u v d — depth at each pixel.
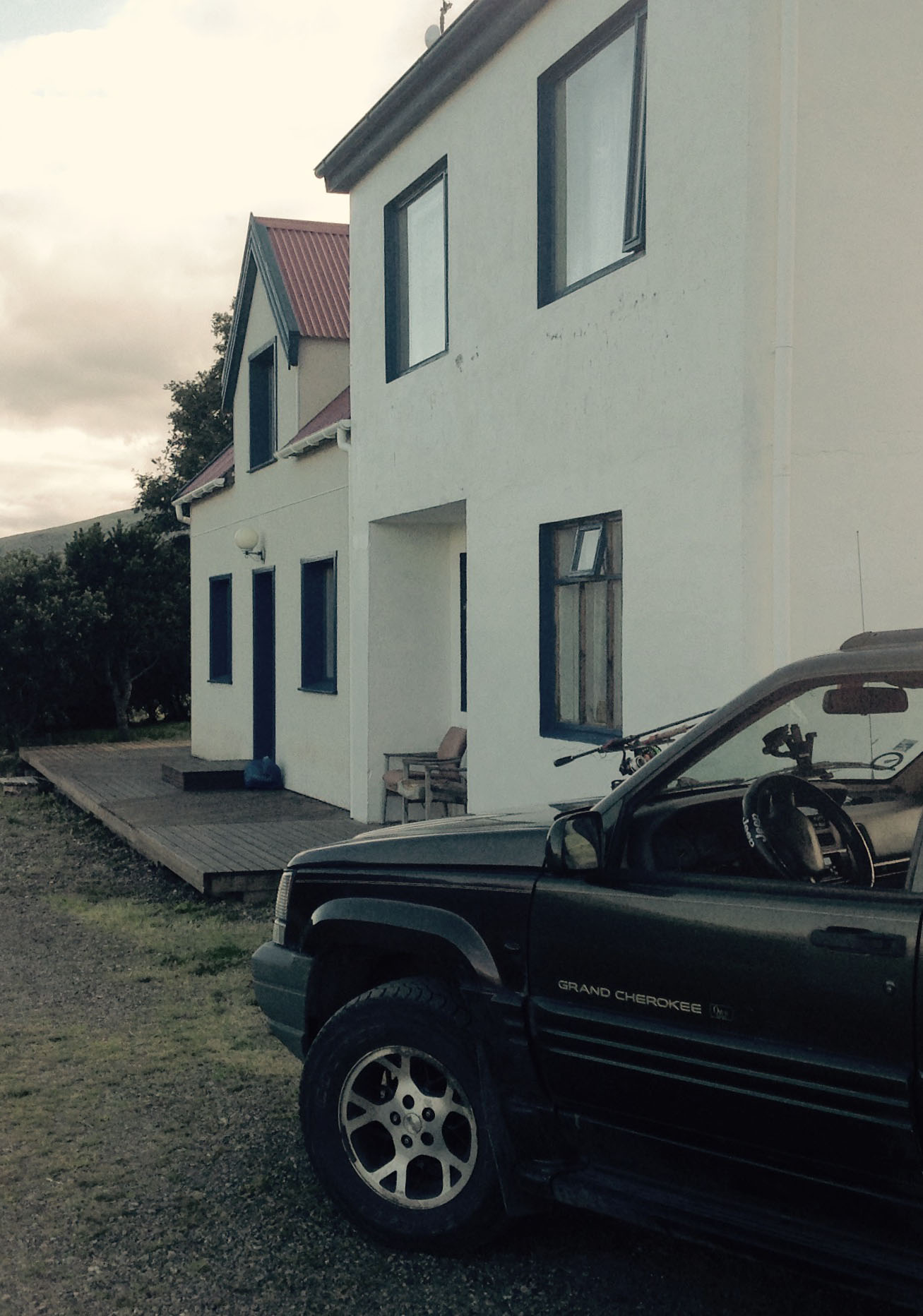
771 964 2.96
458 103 10.34
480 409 10.10
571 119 8.95
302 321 15.16
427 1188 3.91
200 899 9.70
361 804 12.79
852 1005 2.81
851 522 6.97
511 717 9.75
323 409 15.23
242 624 17.66
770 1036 2.97
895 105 6.95
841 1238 2.93
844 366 6.94
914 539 7.08
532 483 9.34
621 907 3.30
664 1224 3.21
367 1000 3.93
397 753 12.76
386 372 11.94
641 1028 3.22
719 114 7.13
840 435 6.94
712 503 7.27
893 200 6.97
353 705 13.01
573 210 8.96
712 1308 3.51
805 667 3.14
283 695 15.84
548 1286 3.65
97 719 27.59
